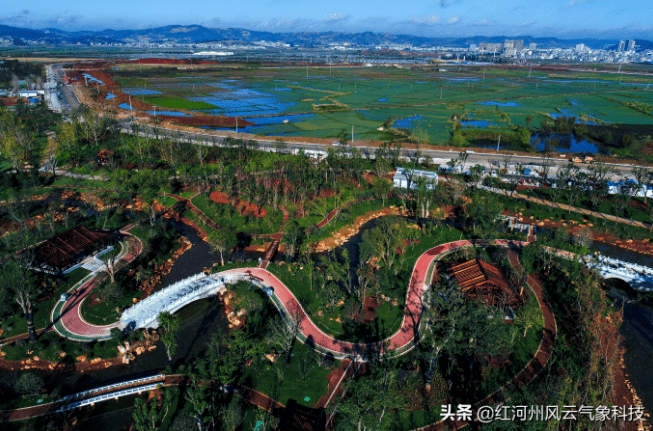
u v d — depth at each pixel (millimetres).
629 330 88938
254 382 72312
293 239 111875
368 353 79062
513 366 75875
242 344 72000
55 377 74312
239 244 121625
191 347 82250
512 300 92688
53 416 66625
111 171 165375
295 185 149125
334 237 127000
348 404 58438
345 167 169625
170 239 122000
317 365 76000
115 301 92688
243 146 190500
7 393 70375
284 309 90812
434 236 124750
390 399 59906
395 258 112188
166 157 171375
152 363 78250
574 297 93312
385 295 95688
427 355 72812
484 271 91250
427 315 84688
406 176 160125
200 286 97438
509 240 122250
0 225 123312
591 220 134875
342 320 87625
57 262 100375
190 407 67438
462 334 70938
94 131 189125
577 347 80750
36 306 89875
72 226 123750
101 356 78438
